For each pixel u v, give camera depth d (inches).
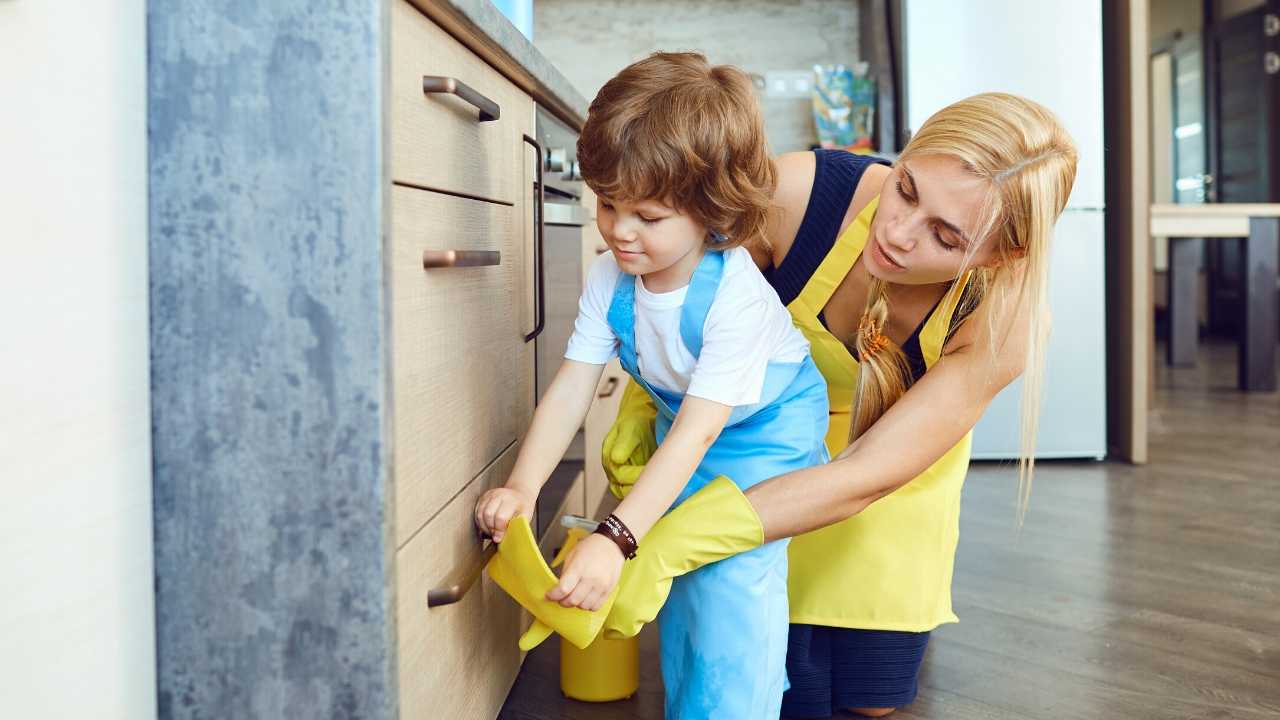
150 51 29.0
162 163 29.2
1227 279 316.5
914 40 125.3
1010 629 65.0
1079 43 123.8
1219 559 81.4
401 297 31.6
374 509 29.6
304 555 29.8
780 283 52.4
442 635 36.3
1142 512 97.7
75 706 27.1
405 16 31.7
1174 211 169.5
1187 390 187.5
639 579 39.0
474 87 39.7
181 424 29.6
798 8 159.3
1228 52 319.9
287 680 30.1
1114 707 53.0
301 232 29.1
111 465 28.1
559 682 54.9
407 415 32.2
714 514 40.3
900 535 51.0
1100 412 124.3
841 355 52.7
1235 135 317.4
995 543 86.4
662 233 38.4
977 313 45.9
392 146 30.3
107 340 27.8
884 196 42.6
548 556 57.0
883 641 51.3
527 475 41.3
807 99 160.1
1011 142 40.3
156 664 30.1
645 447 52.0
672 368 42.4
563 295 65.4
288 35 28.8
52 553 26.1
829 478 42.4
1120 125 126.3
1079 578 76.2
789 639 51.3
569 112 60.8
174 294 29.4
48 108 25.5
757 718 41.6
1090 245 123.8
